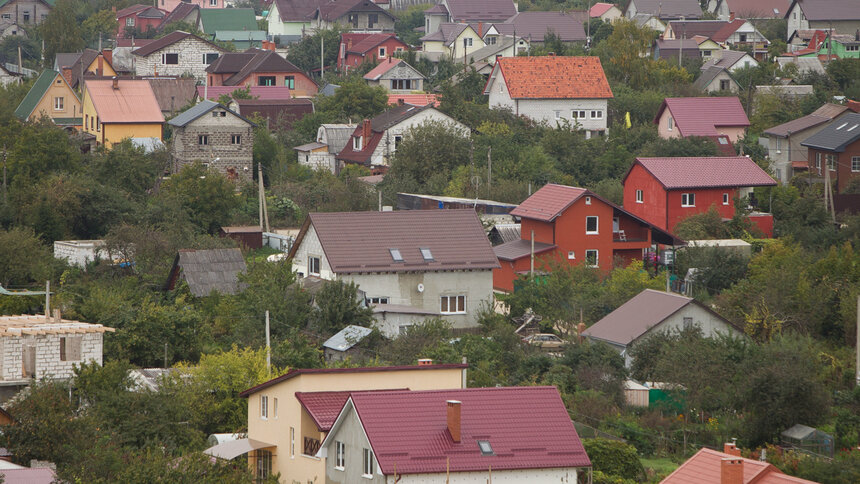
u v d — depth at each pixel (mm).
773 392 186625
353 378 160375
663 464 176750
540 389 148250
